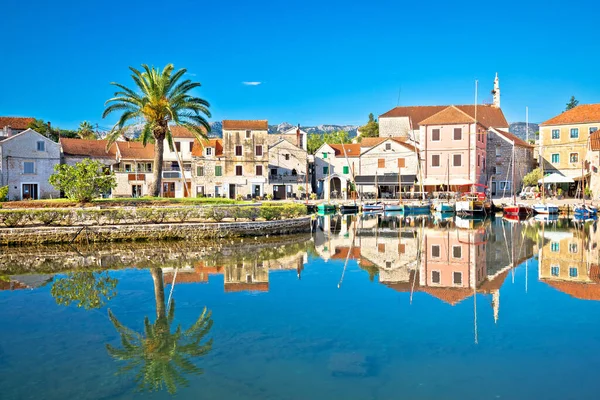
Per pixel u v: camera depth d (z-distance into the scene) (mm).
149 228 35844
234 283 21578
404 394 10523
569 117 82625
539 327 15008
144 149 81500
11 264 26703
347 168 88688
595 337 14016
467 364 12086
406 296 19078
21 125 72500
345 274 23719
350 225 51906
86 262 27266
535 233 42562
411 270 24891
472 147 77812
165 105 45250
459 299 18578
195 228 36844
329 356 12648
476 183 77125
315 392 10648
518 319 15875
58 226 34594
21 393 10781
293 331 14656
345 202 75875
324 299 18578
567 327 14992
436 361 12289
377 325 15219
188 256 29500
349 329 14820
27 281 22172
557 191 77438
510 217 60906
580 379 11211
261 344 13570
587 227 47875
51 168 66250
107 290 20297
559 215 63094
